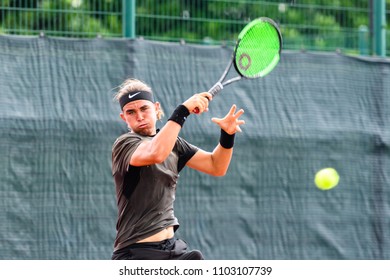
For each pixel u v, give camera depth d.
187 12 19.12
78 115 16.47
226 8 18.86
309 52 17.92
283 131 17.55
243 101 17.39
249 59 10.68
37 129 16.22
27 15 17.48
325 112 17.88
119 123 16.66
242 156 17.27
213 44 18.59
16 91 16.20
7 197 15.96
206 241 16.91
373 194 18.00
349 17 19.22
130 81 10.36
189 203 16.91
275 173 17.42
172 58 17.14
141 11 20.78
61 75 16.48
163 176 9.88
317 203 17.61
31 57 16.36
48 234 16.14
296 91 17.75
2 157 15.98
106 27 18.47
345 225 17.75
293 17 19.09
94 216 16.39
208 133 16.98
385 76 18.36
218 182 17.09
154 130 10.19
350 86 18.11
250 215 17.22
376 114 18.22
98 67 16.69
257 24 10.65
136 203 9.81
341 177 17.81
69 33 17.20
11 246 15.91
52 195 16.22
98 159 16.50
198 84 17.22
